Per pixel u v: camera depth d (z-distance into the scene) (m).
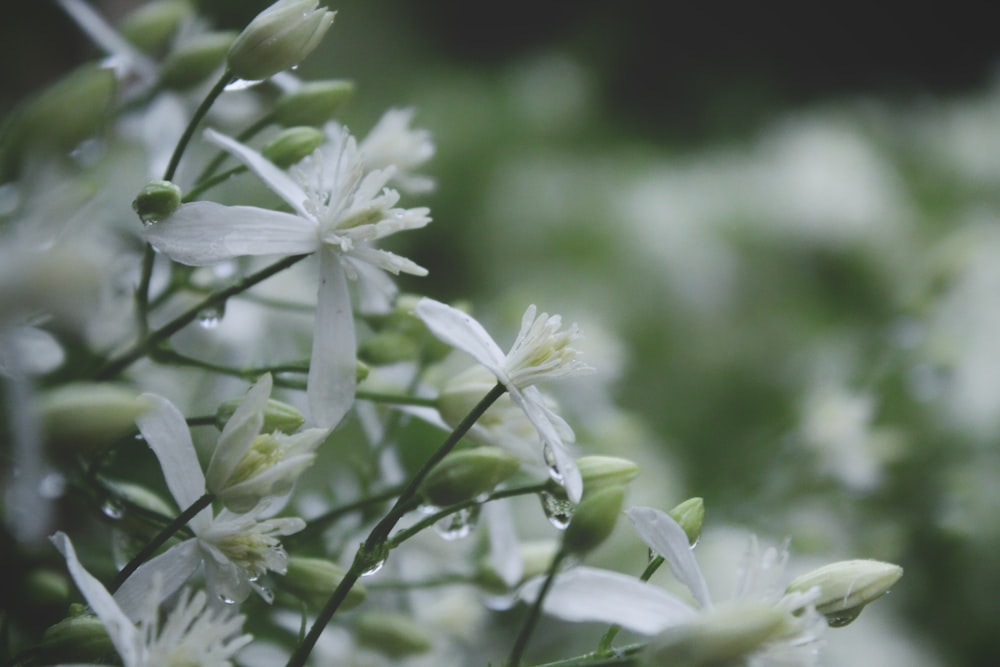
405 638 0.24
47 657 0.21
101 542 0.24
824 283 0.53
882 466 0.33
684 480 0.36
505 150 0.52
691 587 0.21
